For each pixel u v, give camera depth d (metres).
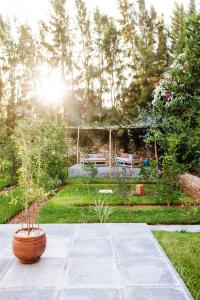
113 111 28.55
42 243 4.34
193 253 4.99
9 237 5.55
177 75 4.95
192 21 4.73
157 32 33.75
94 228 6.08
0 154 12.51
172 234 6.14
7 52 34.53
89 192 11.80
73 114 32.72
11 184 12.56
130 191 11.57
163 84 5.33
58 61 35.34
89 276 3.92
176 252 5.02
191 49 4.80
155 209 8.73
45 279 3.83
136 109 25.67
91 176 15.67
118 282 3.74
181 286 3.64
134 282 3.74
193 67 4.79
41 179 9.47
